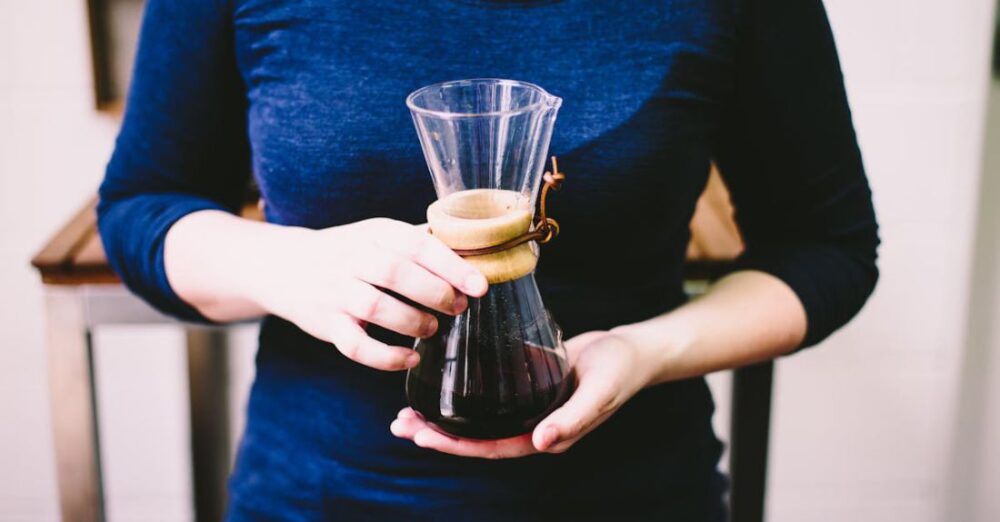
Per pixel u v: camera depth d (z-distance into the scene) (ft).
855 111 4.81
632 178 2.22
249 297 2.11
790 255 2.49
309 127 2.22
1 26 4.65
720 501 2.70
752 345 2.31
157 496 5.48
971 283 5.06
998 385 5.24
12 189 4.90
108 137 4.87
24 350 5.17
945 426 5.33
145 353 5.22
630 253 2.35
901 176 4.90
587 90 2.19
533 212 1.79
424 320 1.81
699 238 3.61
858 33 4.68
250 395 2.62
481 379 1.80
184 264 2.26
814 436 5.38
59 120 4.82
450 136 1.72
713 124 2.36
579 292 2.35
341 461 2.36
